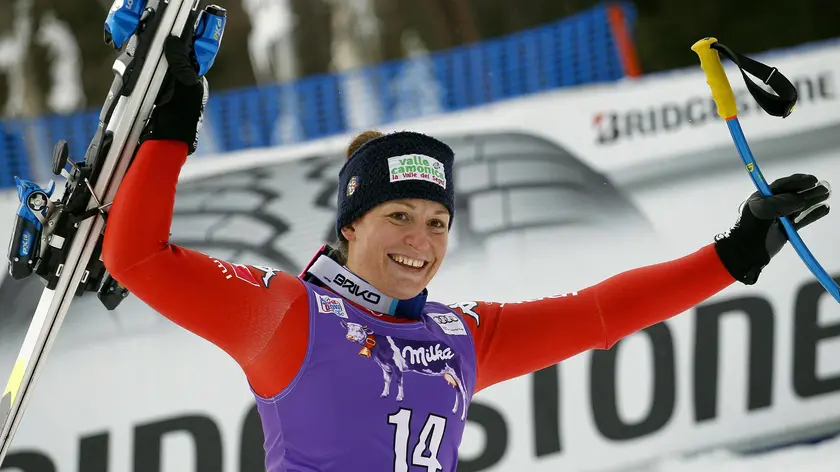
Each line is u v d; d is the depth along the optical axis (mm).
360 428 7094
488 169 18094
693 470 17500
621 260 17969
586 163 18234
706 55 8359
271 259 17688
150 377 16875
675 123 18391
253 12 42719
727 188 18312
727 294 18016
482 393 17188
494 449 17156
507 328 8172
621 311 8320
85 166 7379
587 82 26359
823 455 17703
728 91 8336
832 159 18547
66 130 24312
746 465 17578
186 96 7195
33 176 24062
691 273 8375
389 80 26125
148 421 16812
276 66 43094
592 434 17469
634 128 18359
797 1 39031
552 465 17312
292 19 42969
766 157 18484
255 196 18000
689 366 17812
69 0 44062
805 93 18672
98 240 7430
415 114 26359
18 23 44062
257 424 17062
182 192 17875
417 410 7258
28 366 7672
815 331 18188
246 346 7215
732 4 39250
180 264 7035
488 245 17719
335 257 8055
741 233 8375
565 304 8359
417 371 7359
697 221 18188
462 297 17484
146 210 6977
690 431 17750
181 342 17016
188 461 16859
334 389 7105
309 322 7234
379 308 7617
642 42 39625
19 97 44281
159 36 7137
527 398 17312
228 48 42344
